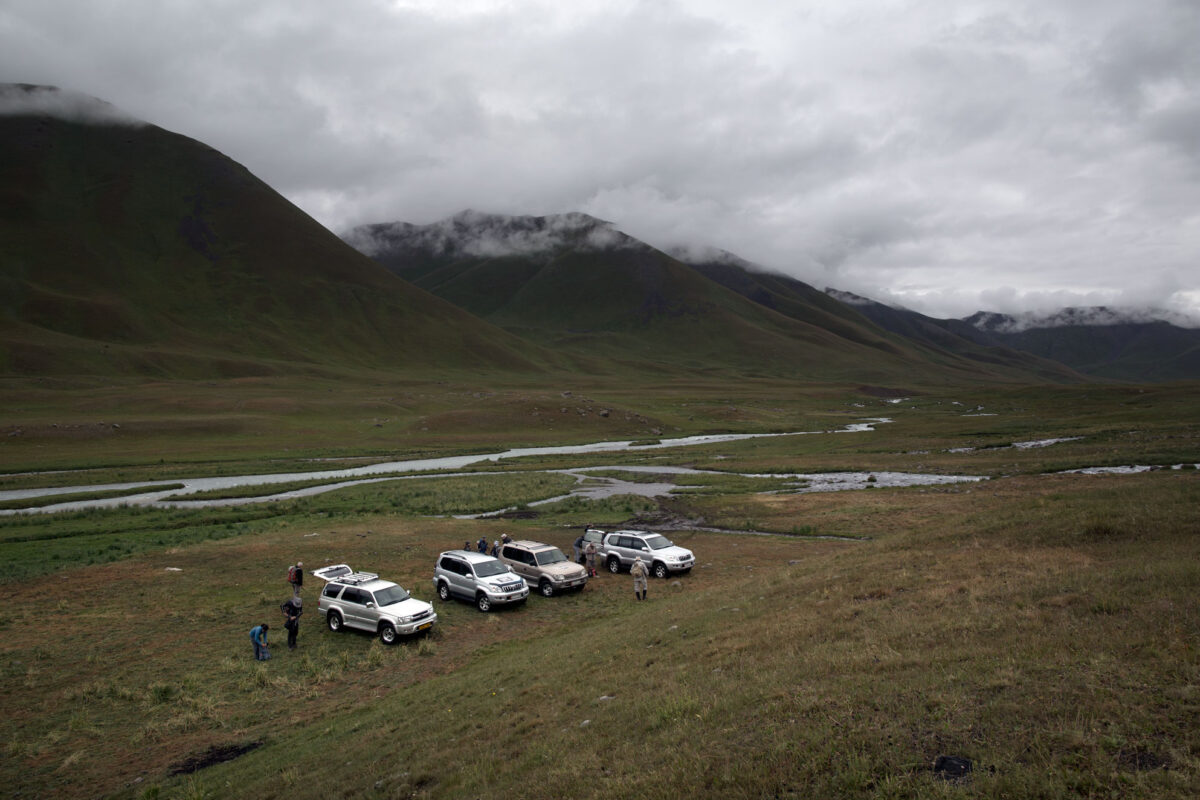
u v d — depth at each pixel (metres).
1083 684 9.12
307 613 28.36
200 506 60.62
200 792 13.46
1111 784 6.96
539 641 23.38
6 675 21.55
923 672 10.66
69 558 38.38
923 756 8.12
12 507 61.22
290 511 56.81
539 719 13.38
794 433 134.12
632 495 61.78
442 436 127.25
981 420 125.88
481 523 49.59
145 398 145.38
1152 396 129.38
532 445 118.12
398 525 48.50
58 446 103.69
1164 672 9.09
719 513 52.06
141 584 32.28
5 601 29.61
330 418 144.50
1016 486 53.50
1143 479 48.44
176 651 23.77
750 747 9.27
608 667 16.34
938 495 52.66
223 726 17.97
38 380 159.75
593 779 9.70
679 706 11.52
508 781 10.62
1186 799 6.45
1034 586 14.61
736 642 15.48
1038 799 6.95
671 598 27.39
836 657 12.27
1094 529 19.41
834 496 56.81
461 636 25.33
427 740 13.91
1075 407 136.25
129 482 77.12
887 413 177.62
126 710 19.09
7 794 14.59
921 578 17.62
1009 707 8.80
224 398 153.12
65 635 25.33
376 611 24.91
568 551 39.81
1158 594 12.37
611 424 140.12
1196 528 17.67
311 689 20.31
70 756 16.19
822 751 8.66
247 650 23.88
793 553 36.91
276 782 13.29
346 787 12.27
